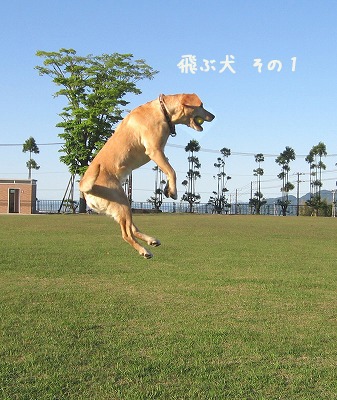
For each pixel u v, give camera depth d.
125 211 4.68
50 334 6.26
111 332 6.38
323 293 8.86
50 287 9.13
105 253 13.73
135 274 10.55
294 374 5.11
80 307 7.62
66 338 6.10
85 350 5.69
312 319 7.14
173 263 12.16
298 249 15.45
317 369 5.22
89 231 21.11
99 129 43.53
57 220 29.98
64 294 8.51
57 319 6.93
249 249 15.26
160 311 7.45
